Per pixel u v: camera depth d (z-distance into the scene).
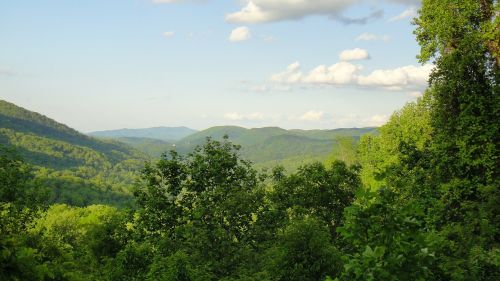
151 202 26.61
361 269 5.18
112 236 25.14
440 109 24.17
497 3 24.67
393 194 5.61
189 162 29.06
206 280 14.96
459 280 8.20
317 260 15.54
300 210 25.48
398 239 5.28
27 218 26.20
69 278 6.20
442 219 17.84
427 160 23.73
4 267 4.93
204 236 23.52
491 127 21.20
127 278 18.25
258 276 16.91
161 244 23.06
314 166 28.44
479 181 21.28
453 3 25.58
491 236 12.80
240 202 25.78
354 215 5.57
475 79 23.50
